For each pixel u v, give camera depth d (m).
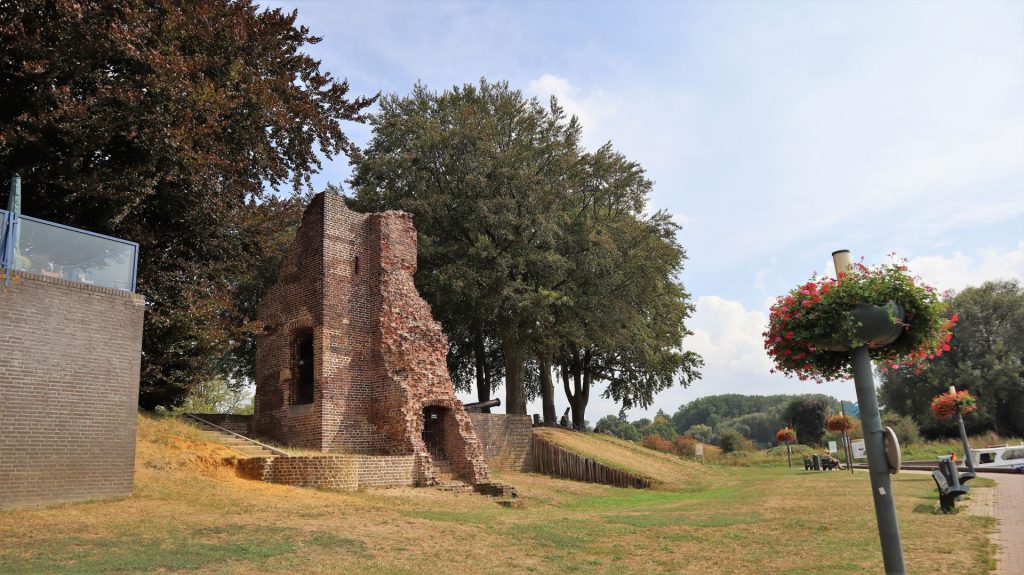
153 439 19.31
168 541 10.84
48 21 17.89
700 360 54.50
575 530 13.81
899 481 25.42
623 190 42.12
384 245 27.45
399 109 38.66
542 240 35.69
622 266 37.31
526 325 36.50
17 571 8.62
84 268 14.18
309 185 27.02
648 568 10.16
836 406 80.81
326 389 24.80
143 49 18.42
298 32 25.03
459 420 26.34
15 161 18.25
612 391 54.34
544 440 34.12
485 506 19.52
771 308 8.28
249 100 21.75
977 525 12.84
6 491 12.17
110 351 14.23
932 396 68.81
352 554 10.83
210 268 23.91
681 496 26.17
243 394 50.88
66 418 13.25
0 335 12.52
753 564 10.11
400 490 21.28
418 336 26.95
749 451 65.56
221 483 17.22
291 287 27.12
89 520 11.91
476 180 34.31
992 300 70.31
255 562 9.91
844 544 11.39
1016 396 65.69
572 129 41.12
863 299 7.38
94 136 18.00
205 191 21.97
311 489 19.14
